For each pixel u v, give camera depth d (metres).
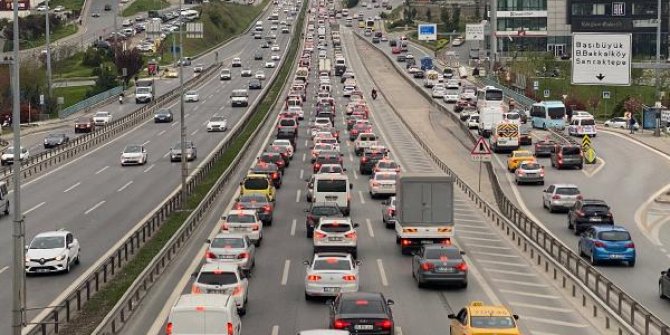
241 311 78.19
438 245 92.00
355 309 65.25
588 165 197.50
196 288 77.56
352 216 139.25
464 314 63.78
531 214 144.50
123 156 199.00
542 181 175.25
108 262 94.56
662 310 82.44
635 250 109.56
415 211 108.50
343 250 104.31
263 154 184.12
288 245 115.69
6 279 97.94
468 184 174.25
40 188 169.62
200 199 151.62
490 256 108.38
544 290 90.06
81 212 142.50
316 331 54.62
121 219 135.75
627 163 198.62
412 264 99.31
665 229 130.38
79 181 177.75
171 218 133.62
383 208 133.50
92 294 87.19
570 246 115.88
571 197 144.12
